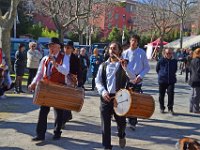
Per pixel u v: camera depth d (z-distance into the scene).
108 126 7.11
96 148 7.68
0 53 11.74
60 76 7.89
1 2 44.59
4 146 7.66
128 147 7.82
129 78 7.16
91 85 18.61
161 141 8.38
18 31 50.03
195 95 11.81
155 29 60.28
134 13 67.75
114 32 64.25
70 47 8.92
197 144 4.21
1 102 12.52
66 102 7.36
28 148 7.57
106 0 35.88
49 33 53.66
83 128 9.27
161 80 11.38
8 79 9.46
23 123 9.59
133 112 6.92
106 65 7.11
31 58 15.12
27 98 13.50
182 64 28.83
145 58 9.03
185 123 10.28
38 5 33.88
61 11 28.73
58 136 8.19
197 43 52.62
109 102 7.04
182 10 51.09
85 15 29.41
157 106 12.83
